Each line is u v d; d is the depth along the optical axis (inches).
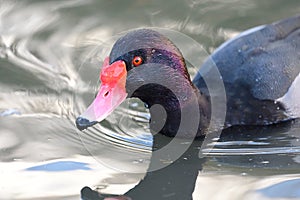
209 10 555.2
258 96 437.1
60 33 536.7
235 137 428.8
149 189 381.7
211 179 388.5
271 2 558.6
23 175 389.4
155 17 551.2
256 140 425.7
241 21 541.3
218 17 547.8
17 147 417.4
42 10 563.8
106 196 370.6
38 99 467.5
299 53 455.5
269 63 447.8
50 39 530.9
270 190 371.6
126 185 382.3
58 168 396.5
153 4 565.0
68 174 390.9
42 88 477.7
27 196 369.7
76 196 369.4
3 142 421.7
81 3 570.6
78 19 551.5
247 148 418.6
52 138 426.9
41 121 444.5
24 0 574.2
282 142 422.6
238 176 389.1
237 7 557.0
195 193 376.8
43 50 519.2
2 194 371.6
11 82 484.4
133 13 556.4
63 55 512.7
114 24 545.0
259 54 454.3
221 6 559.2
